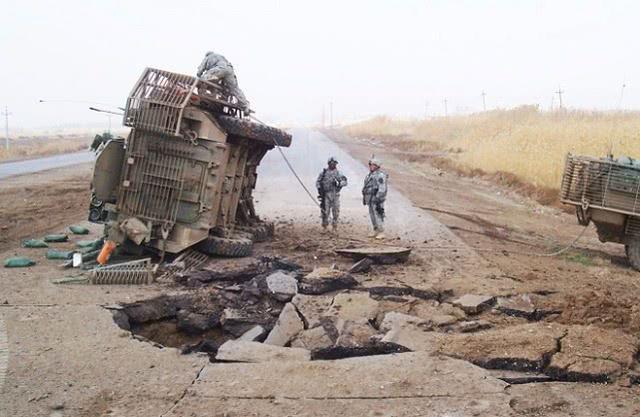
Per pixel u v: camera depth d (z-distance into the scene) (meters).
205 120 9.38
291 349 6.10
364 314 7.26
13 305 7.24
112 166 9.49
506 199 20.64
